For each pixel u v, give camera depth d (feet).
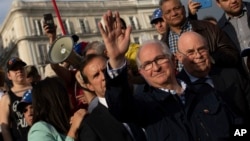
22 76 15.05
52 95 9.95
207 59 10.42
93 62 9.60
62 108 9.94
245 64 12.05
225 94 10.37
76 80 12.45
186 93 9.13
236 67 11.59
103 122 9.02
